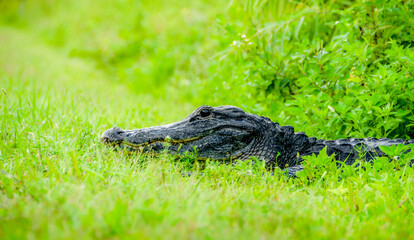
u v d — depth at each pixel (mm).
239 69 13680
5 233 4488
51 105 12984
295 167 9180
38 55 30297
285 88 12836
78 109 12414
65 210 5164
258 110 12398
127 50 27750
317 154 9641
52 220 4855
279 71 12797
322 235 5168
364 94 10195
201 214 5316
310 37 13664
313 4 13875
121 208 5105
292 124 11352
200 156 9227
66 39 35531
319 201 6703
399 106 10141
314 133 10742
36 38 39438
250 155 9477
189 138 9148
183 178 7715
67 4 43156
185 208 5590
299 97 10766
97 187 6242
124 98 17859
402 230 5484
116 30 30953
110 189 6086
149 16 29219
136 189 6199
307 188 7621
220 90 14430
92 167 7496
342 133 10430
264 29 12961
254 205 6102
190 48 23344
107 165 7539
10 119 10930
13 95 13562
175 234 4660
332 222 5711
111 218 4883
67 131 9945
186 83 19109
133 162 8594
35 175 6926
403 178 7684
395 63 10219
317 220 5781
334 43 11859
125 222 4918
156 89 20984
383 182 7398
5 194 5980
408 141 9625
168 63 22578
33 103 11617
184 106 17344
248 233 4922
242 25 14219
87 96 14922
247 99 13430
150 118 13570
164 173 7414
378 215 6168
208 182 7605
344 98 10102
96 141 9266
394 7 11352
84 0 39531
